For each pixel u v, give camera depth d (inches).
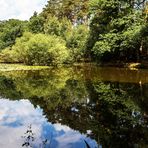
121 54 2129.7
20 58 2763.3
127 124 510.0
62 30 3046.3
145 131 461.4
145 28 1750.7
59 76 1453.0
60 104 716.0
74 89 971.9
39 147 381.7
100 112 613.0
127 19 1955.0
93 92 893.8
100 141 413.7
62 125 508.7
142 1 2003.0
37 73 1672.0
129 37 1854.1
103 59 2198.6
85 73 1584.6
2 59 2896.2
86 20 3329.2
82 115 587.2
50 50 2359.7
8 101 772.6
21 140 417.7
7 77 1446.9
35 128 491.5
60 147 387.9
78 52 2556.6
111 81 1162.6
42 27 3427.7
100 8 2081.7
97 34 2177.7
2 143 403.9
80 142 410.0
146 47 2030.0
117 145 396.5
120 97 787.4
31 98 816.3
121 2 2016.5
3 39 3612.2
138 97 776.9
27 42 2541.8
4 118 573.0
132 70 1683.1
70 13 3575.3
